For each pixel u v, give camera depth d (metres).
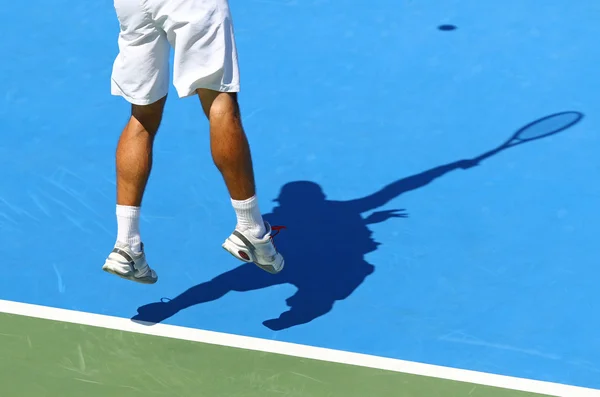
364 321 14.34
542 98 19.59
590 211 16.53
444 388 13.09
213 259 15.67
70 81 20.58
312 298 14.80
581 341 13.95
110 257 13.60
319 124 19.03
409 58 21.03
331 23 22.33
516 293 14.85
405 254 15.67
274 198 17.06
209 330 14.18
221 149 13.16
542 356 13.70
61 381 13.21
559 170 17.53
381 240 15.98
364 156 18.09
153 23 12.86
